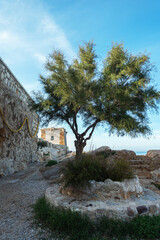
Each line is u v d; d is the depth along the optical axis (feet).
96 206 12.39
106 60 29.76
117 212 11.95
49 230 11.52
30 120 57.93
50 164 38.47
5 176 32.42
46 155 68.23
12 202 17.57
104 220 11.37
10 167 36.37
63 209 12.38
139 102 29.55
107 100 28.35
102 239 10.05
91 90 27.71
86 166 15.75
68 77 26.73
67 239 10.41
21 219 13.46
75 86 26.81
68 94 26.71
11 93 39.34
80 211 12.05
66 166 16.37
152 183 23.31
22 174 34.19
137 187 15.06
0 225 12.48
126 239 10.38
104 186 14.17
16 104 42.75
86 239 10.16
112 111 28.14
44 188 22.74
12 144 39.70
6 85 36.35
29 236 10.82
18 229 11.80
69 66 28.40
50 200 14.76
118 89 26.84
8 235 10.98
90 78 28.25
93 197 13.76
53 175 29.12
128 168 15.80
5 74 35.73
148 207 12.64
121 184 14.15
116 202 13.07
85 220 11.36
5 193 20.98
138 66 27.35
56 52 29.48
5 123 35.42
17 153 42.88
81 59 29.60
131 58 28.45
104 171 15.61
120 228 10.95
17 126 43.37
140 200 13.69
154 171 25.95
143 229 10.74
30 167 45.47
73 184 14.76
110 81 28.02
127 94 26.27
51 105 33.63
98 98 28.40
